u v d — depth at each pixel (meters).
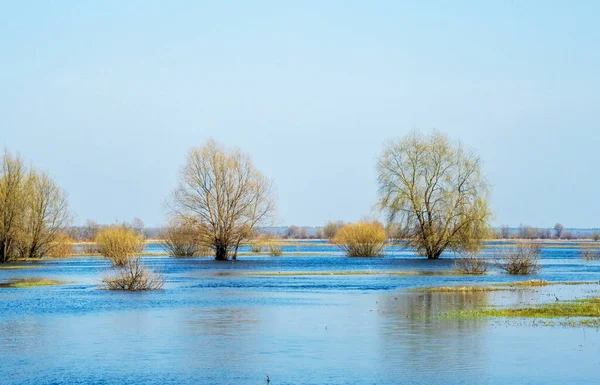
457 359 36.03
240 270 105.81
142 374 33.81
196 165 125.50
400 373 33.47
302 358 36.75
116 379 32.97
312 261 129.75
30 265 117.62
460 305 56.84
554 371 33.47
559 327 44.62
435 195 121.94
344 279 87.38
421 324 46.75
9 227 125.69
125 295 67.62
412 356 36.84
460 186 120.00
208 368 34.91
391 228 124.06
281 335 43.38
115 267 83.06
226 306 57.84
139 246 126.94
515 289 71.12
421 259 134.12
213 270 105.75
